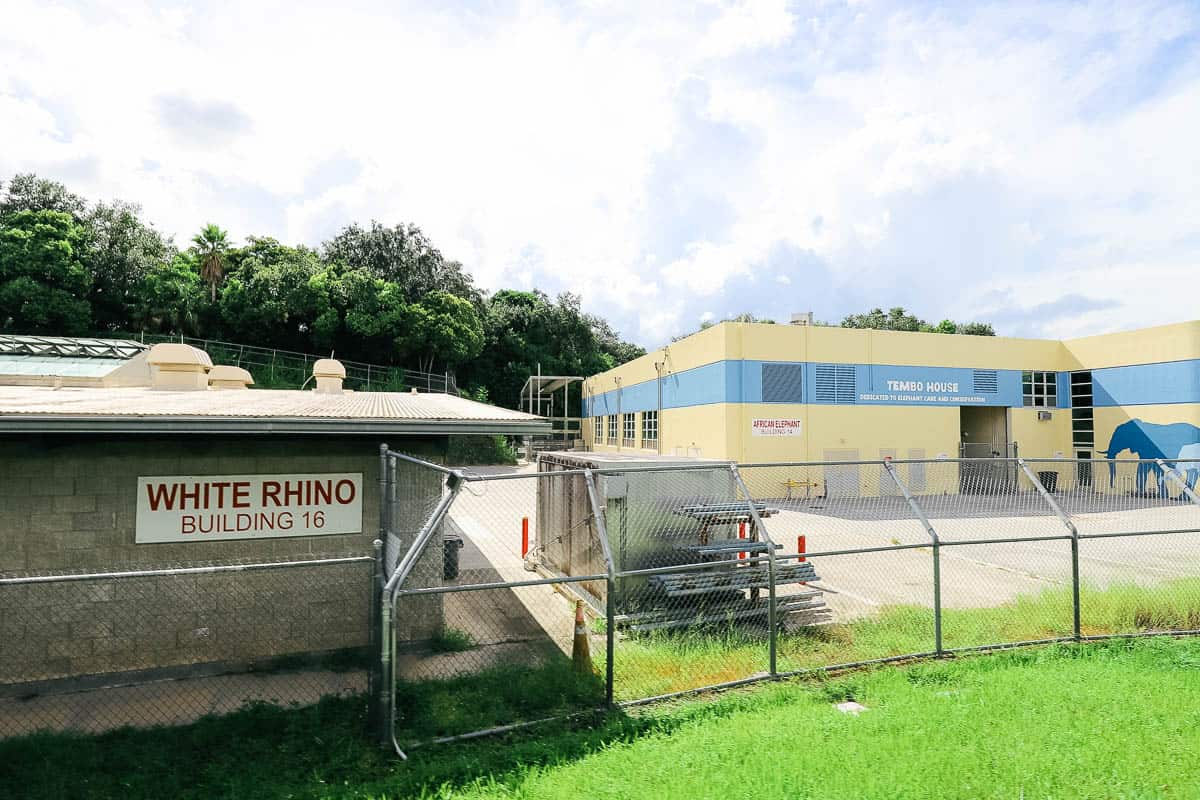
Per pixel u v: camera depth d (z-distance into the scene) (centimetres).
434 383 5100
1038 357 2956
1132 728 517
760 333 2556
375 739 539
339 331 4962
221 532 756
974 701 584
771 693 636
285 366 4650
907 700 596
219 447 757
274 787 469
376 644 554
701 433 2755
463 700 612
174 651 733
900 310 7519
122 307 4594
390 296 4875
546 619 929
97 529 711
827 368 2623
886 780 432
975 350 2847
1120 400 2764
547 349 6531
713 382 2633
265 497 774
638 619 859
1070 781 435
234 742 529
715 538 978
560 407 6197
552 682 644
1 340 2159
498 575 1216
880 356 2692
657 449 3341
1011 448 2894
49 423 609
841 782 430
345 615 800
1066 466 2869
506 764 502
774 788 425
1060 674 657
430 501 840
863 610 973
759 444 2523
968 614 891
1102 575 1193
